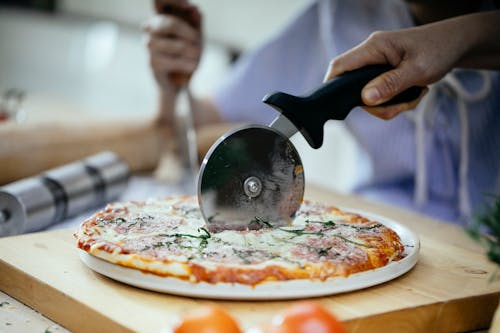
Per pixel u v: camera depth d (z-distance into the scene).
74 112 2.70
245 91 2.36
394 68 1.19
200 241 1.08
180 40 2.01
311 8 2.31
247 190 1.15
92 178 1.55
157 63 2.03
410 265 1.13
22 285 1.08
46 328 1.00
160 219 1.20
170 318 0.93
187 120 2.14
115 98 4.05
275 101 1.14
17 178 1.77
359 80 1.17
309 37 2.33
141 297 0.99
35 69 4.59
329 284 0.99
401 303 1.00
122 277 1.02
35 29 4.55
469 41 1.20
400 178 2.11
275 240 1.09
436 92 1.90
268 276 0.97
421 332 1.01
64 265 1.11
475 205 1.90
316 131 1.16
